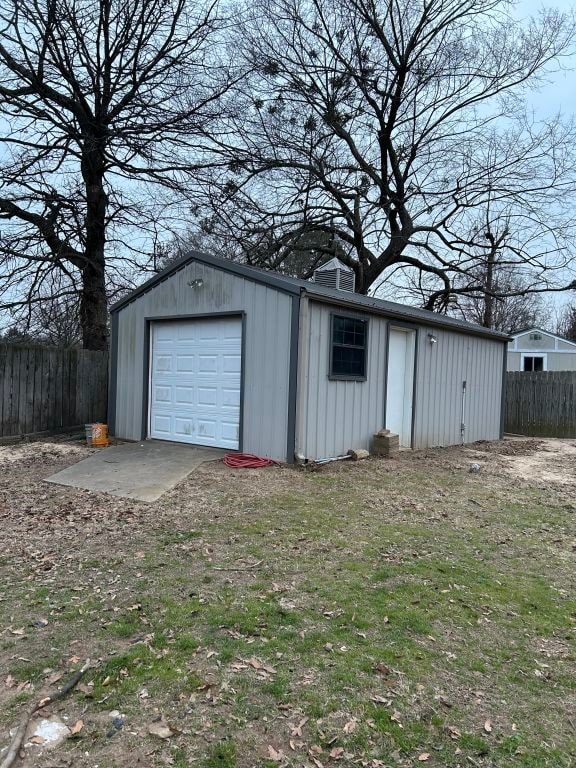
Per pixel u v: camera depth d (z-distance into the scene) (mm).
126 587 3742
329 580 3936
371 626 3266
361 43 18250
